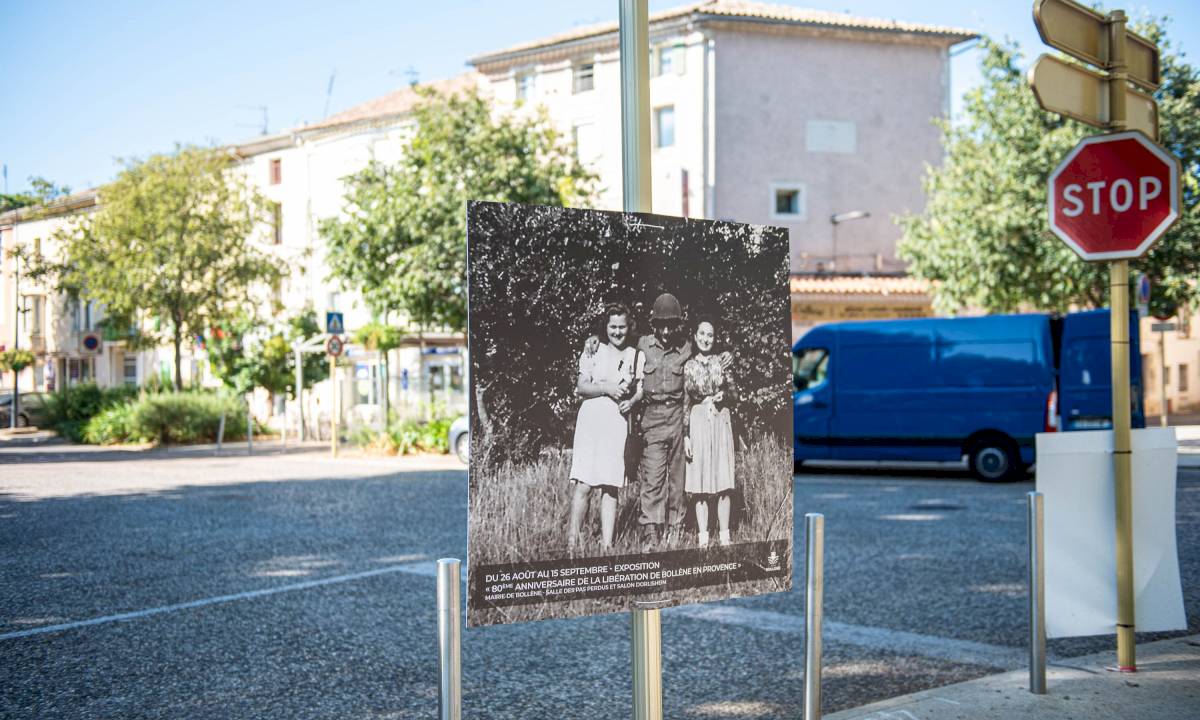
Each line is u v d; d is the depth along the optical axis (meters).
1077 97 5.40
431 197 26.48
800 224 36.84
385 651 6.57
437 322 27.58
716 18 35.97
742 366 3.75
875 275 36.81
